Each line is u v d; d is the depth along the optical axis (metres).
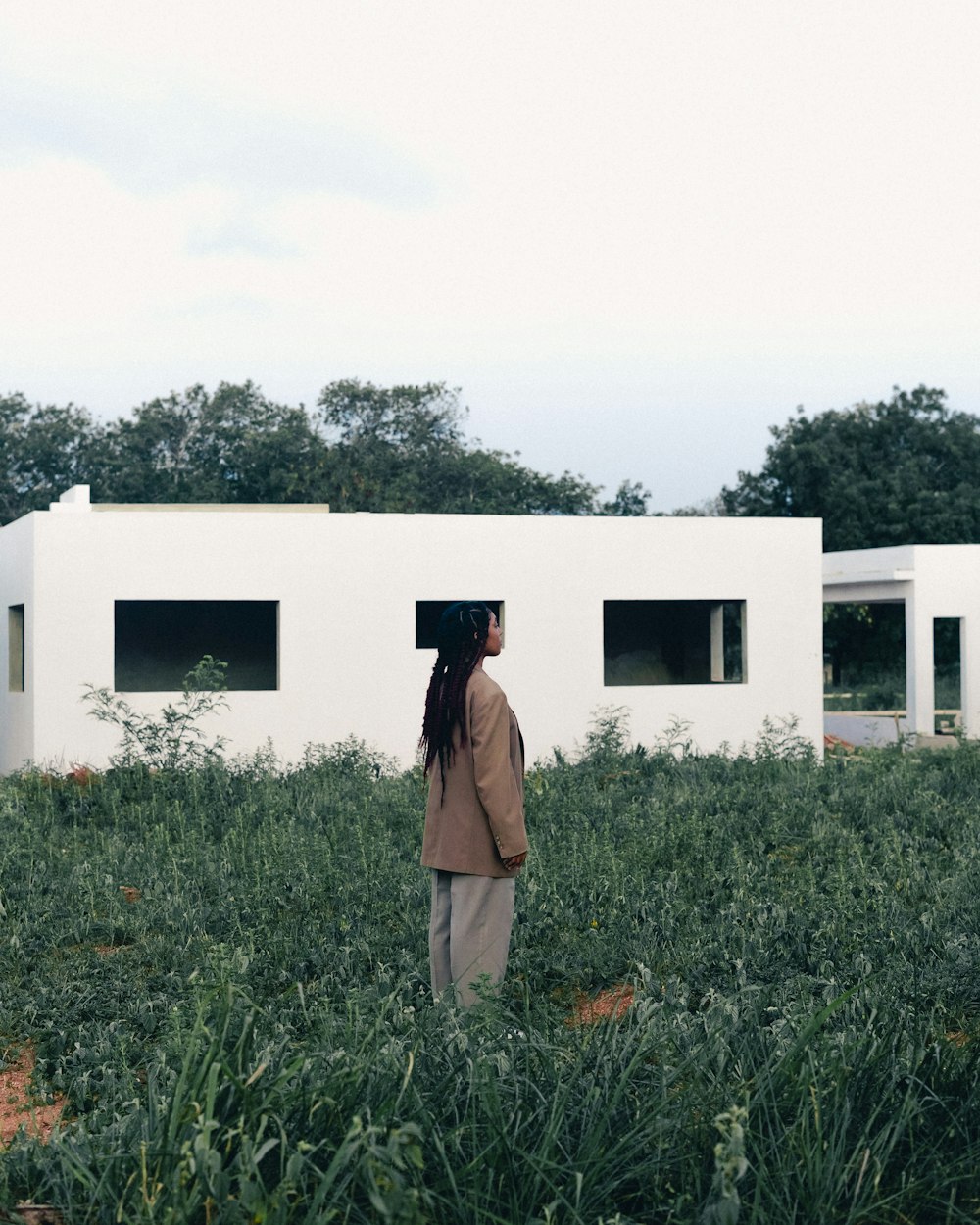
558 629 17.33
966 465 46.41
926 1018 4.69
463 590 17.09
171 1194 2.86
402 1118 3.31
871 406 48.12
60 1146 3.40
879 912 6.86
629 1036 3.90
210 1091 2.93
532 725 17.23
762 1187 2.98
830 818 10.55
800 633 18.19
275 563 16.56
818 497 46.59
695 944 6.40
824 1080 3.44
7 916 7.66
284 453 48.91
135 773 13.64
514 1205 2.96
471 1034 4.11
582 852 8.69
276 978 6.16
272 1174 3.09
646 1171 3.16
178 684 18.66
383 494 47.72
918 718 22.81
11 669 17.72
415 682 17.00
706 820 10.27
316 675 16.67
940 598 22.86
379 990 5.74
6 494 51.84
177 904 7.64
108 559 16.02
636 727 17.55
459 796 5.27
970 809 11.24
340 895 7.72
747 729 17.94
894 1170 3.20
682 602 20.69
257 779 14.08
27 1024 5.78
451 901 5.38
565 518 17.38
